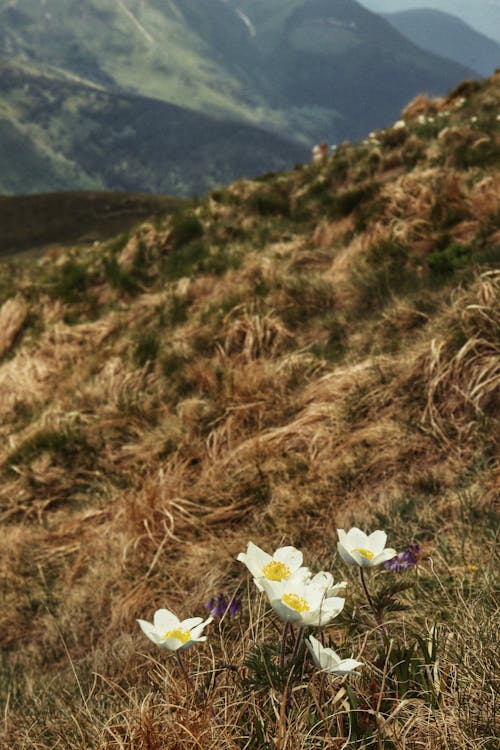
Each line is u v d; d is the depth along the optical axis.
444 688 1.65
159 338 7.65
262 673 1.57
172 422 5.95
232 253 9.40
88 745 1.92
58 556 5.02
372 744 1.56
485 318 4.56
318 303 6.88
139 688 2.38
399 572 2.58
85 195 78.75
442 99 17.06
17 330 10.18
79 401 7.15
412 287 6.14
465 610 2.06
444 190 7.67
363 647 1.83
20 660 3.97
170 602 3.75
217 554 3.94
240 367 6.27
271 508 4.21
